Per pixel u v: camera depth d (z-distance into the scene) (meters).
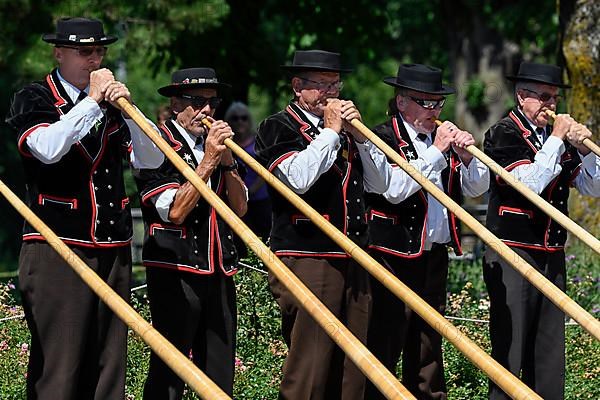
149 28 26.92
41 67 26.97
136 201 35.41
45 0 27.48
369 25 32.50
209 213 12.96
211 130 12.59
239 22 28.83
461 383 16.84
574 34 24.25
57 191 12.12
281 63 29.62
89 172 12.25
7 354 15.91
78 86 12.34
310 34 31.94
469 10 42.34
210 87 13.09
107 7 27.09
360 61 34.62
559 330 14.50
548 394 14.48
